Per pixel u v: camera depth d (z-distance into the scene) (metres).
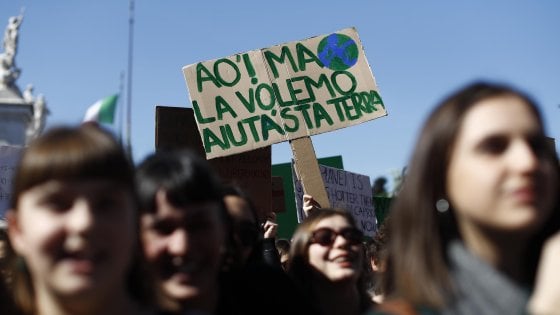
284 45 7.54
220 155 7.20
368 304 4.63
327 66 7.53
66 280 1.92
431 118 1.96
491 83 1.94
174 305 2.88
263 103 7.40
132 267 2.33
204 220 2.90
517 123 1.84
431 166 1.93
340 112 7.44
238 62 7.48
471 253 1.87
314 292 4.33
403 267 1.94
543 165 1.84
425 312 1.86
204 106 7.31
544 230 2.06
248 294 3.44
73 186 1.95
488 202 1.81
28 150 2.02
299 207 7.48
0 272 2.52
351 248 4.34
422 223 1.94
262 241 4.00
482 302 1.82
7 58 23.78
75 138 2.00
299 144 7.29
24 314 2.21
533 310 1.64
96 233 1.94
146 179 2.87
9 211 2.11
